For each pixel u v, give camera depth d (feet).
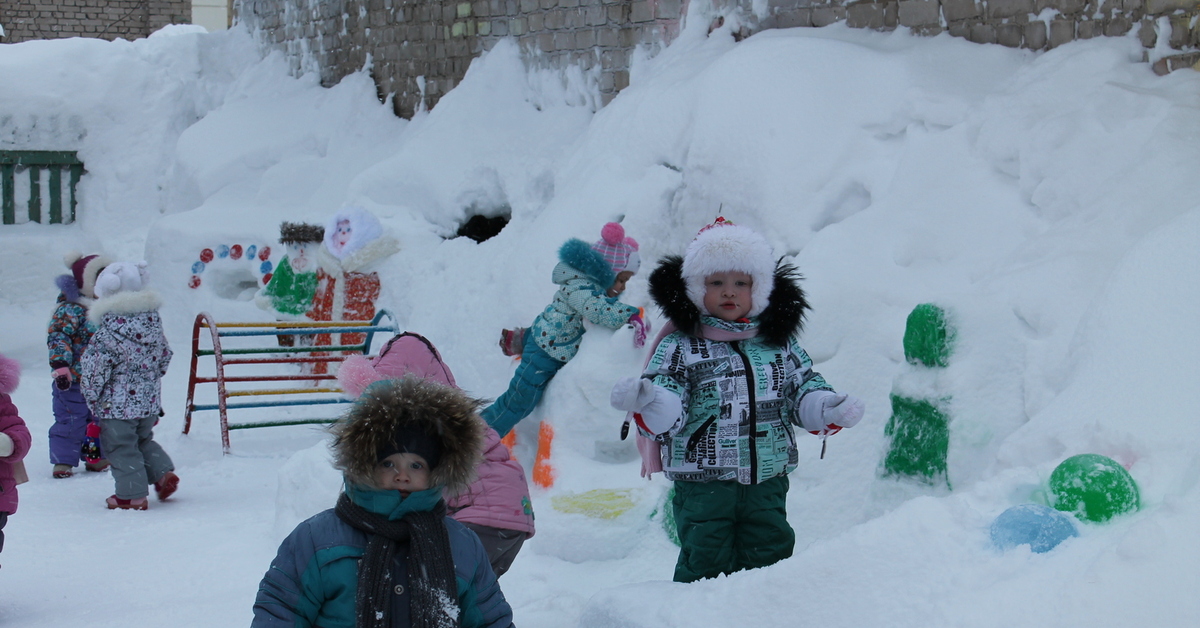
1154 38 18.60
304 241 35.65
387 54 42.14
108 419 21.56
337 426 7.57
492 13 36.29
